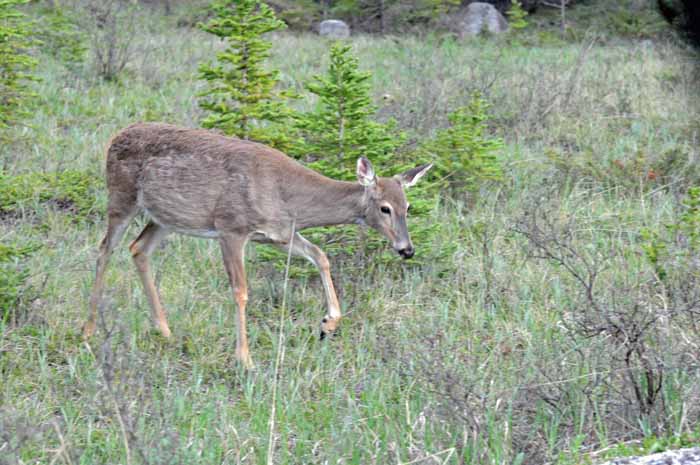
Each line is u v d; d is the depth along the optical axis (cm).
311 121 1121
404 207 995
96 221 1234
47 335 943
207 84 1958
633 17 2941
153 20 2742
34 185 1280
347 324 1010
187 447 745
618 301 952
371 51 2483
